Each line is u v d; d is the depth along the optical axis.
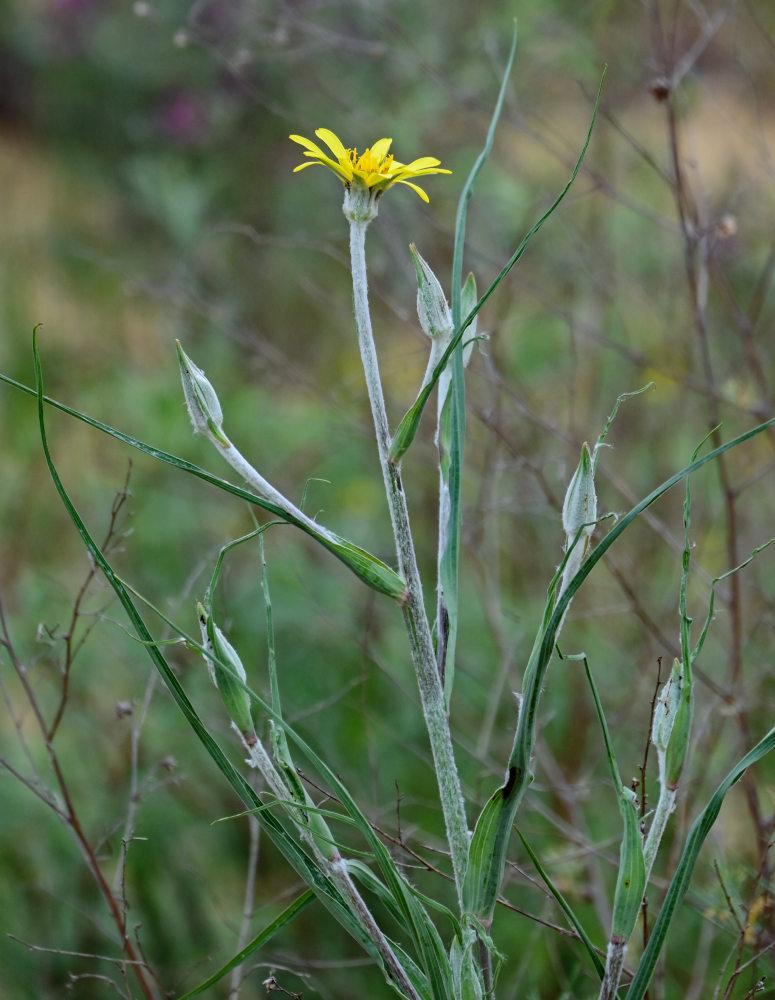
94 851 0.90
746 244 1.45
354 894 0.74
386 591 0.74
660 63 1.26
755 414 1.11
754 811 0.92
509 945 0.98
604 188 1.28
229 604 1.19
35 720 1.11
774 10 1.63
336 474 1.42
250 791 0.73
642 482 1.34
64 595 1.19
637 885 0.71
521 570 1.36
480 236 1.53
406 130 1.67
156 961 0.98
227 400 1.42
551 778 1.05
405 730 1.14
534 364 1.47
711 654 1.18
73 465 1.52
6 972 0.96
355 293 0.74
